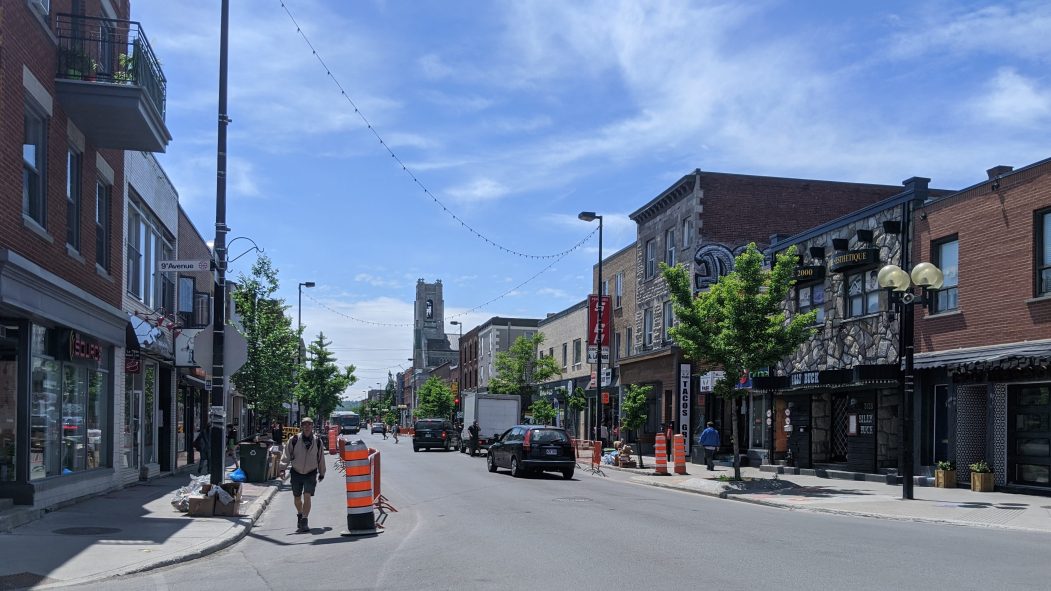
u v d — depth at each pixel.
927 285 16.67
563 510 15.07
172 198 24.22
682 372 33.56
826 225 25.09
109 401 17.53
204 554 10.36
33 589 8.03
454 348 136.38
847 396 24.89
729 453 32.25
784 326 21.84
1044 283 17.45
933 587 7.86
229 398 34.81
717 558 9.62
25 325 12.91
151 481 20.42
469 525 12.94
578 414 47.97
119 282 18.41
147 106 15.18
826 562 9.31
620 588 7.91
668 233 36.69
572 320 49.97
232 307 30.92
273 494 18.83
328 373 49.44
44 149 13.93
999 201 18.52
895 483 21.05
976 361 18.22
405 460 33.47
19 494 12.73
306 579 8.67
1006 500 16.56
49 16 14.29
